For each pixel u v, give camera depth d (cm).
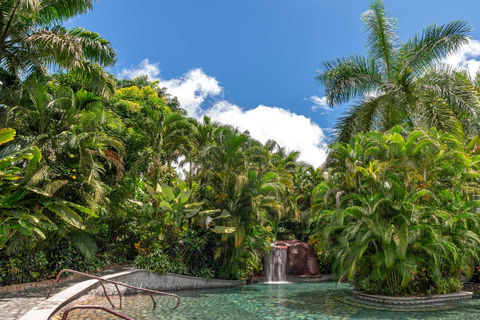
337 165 1457
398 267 1193
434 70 1683
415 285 1289
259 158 2053
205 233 1738
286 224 3175
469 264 1436
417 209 1212
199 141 1972
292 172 3164
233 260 1702
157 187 1748
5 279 999
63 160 1192
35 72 1467
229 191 1753
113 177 1652
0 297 897
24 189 992
